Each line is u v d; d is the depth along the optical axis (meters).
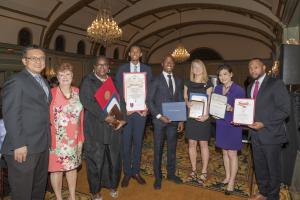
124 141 3.55
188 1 12.01
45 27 10.99
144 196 3.40
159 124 3.46
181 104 3.42
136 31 16.09
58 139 2.74
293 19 8.55
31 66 2.39
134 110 3.42
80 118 2.96
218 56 18.23
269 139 2.85
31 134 2.38
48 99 2.59
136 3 12.68
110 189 3.35
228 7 11.74
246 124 2.93
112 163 3.22
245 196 3.43
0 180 3.18
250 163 4.12
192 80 3.68
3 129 2.73
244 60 16.92
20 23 10.00
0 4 8.77
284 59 3.84
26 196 2.46
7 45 9.76
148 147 5.88
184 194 3.47
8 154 2.36
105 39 9.26
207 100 3.52
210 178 4.02
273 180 2.93
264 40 16.34
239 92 3.23
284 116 2.77
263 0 10.11
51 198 3.31
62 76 2.71
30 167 2.41
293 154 3.68
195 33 18.22
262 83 2.94
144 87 3.44
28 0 9.30
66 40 12.55
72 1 10.34
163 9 12.72
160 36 18.36
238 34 17.19
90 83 3.02
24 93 2.33
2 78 9.84
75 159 2.88
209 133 3.71
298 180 3.67
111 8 12.33
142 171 4.31
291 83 3.82
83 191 3.56
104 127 3.08
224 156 3.73
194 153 3.96
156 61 19.69
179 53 13.77
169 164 3.79
